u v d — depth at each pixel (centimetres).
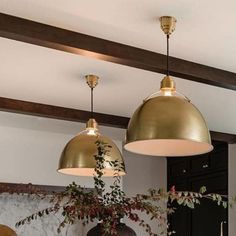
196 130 226
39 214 278
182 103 229
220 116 491
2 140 560
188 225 643
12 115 504
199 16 264
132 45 308
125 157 702
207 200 615
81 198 250
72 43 285
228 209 568
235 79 357
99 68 357
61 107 466
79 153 323
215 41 300
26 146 573
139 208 245
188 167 665
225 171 591
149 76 372
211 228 604
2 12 266
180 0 248
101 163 268
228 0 246
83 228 585
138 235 675
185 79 359
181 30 283
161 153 270
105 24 279
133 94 423
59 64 349
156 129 222
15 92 422
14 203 557
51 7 259
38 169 575
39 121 532
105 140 328
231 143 571
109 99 441
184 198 237
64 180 589
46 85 400
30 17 271
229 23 272
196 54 323
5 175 554
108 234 246
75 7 258
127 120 507
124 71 362
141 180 704
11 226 550
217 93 416
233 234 554
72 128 566
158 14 264
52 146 589
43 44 281
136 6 256
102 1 251
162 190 245
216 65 344
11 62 346
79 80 385
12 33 267
